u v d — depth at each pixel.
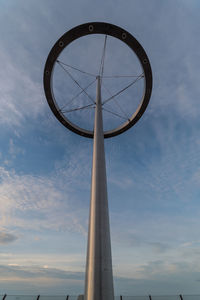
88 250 9.77
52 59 20.06
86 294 8.79
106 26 18.22
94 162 13.24
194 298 17.73
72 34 18.66
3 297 18.03
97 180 11.99
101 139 14.98
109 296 8.36
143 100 21.81
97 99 19.41
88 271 9.12
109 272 8.98
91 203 11.28
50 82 21.02
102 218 10.40
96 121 16.81
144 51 19.28
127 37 18.73
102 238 9.74
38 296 18.34
